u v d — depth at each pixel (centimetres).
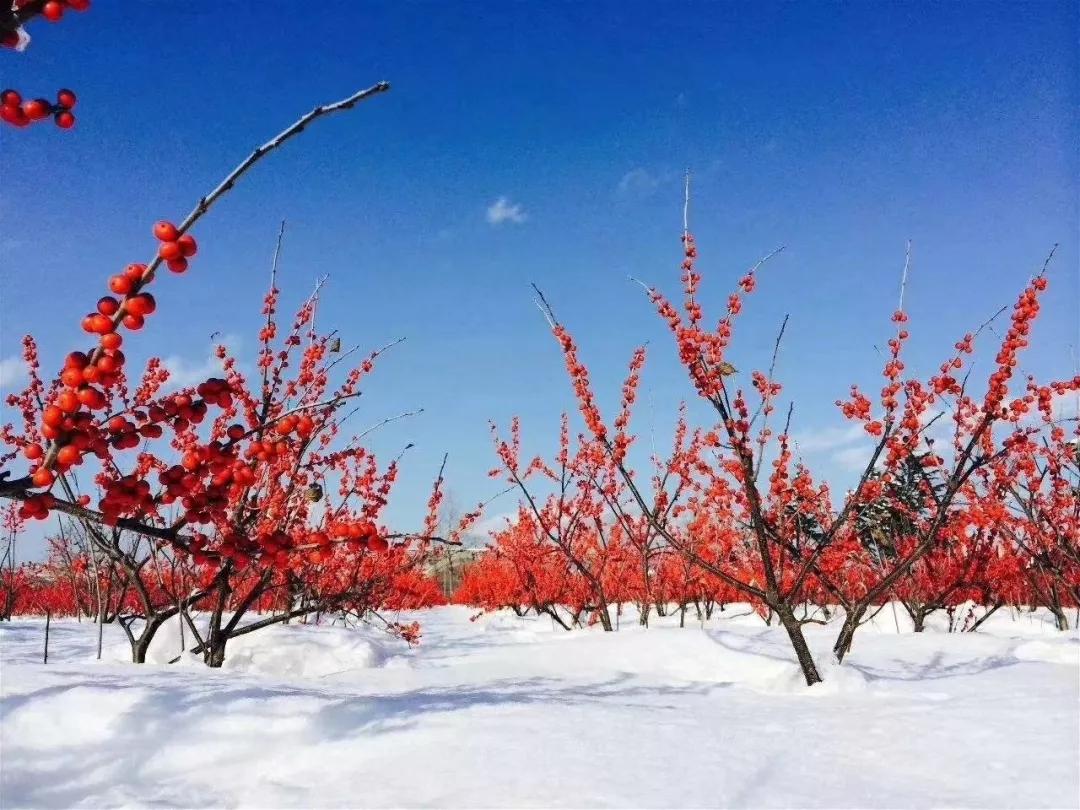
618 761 306
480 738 336
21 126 200
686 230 537
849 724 373
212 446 256
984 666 575
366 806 261
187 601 641
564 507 1069
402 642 874
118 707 349
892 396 554
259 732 339
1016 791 271
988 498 828
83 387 221
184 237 214
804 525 862
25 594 1536
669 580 1217
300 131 211
